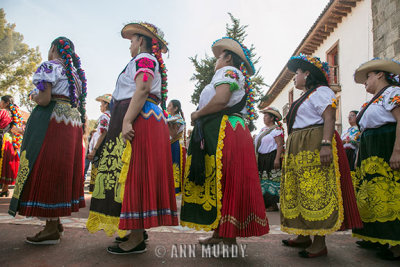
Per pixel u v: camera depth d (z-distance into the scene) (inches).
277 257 94.4
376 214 98.9
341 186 96.3
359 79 120.2
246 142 95.7
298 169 99.8
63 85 99.7
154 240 108.2
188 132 273.6
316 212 93.6
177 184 181.9
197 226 93.6
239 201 89.0
